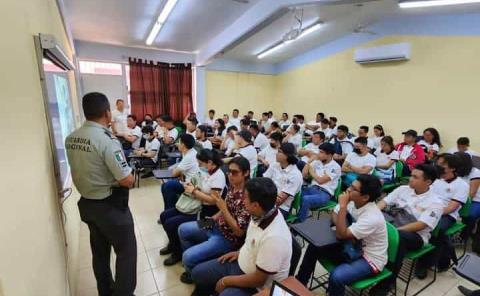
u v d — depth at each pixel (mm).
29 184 1048
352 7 4848
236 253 1750
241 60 8703
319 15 5180
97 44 6551
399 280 2285
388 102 5809
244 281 1384
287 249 1341
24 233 939
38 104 1331
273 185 1378
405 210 2262
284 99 9000
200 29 5473
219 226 1988
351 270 1686
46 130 1456
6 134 850
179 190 2984
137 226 3100
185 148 2951
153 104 7348
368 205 1778
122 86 7062
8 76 917
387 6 4777
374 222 1706
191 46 6898
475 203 2789
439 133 5008
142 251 2596
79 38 6133
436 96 5016
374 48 5797
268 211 1388
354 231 1709
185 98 7738
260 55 8008
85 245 2676
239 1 4125
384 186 3631
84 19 4812
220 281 1512
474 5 4082
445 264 2406
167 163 5312
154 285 2137
